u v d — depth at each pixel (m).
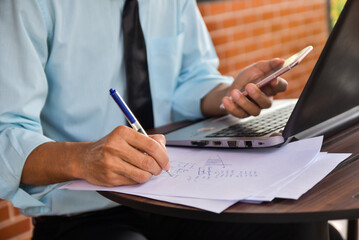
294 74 3.63
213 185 0.83
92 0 1.26
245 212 0.73
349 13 0.93
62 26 1.22
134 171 0.86
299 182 0.81
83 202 1.26
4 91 1.08
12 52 1.11
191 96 1.45
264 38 3.30
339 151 0.95
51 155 0.96
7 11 1.12
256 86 1.17
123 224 1.24
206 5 2.79
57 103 1.26
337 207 0.72
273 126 1.10
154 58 1.42
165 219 1.33
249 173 0.86
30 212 1.16
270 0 3.30
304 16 3.66
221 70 2.97
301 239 0.92
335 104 1.06
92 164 0.89
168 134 1.18
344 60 0.99
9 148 1.01
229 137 1.05
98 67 1.29
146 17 1.38
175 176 0.90
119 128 0.90
